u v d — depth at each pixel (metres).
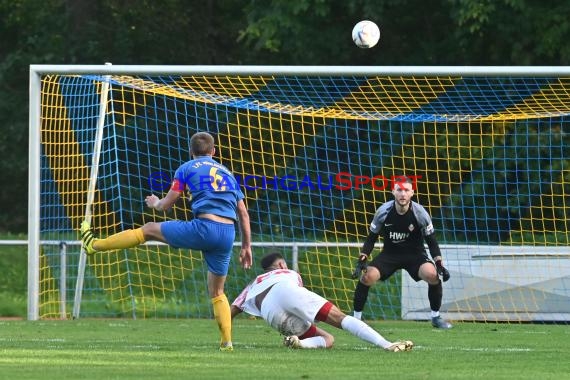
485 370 20.70
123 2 73.56
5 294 49.59
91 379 18.36
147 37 73.94
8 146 72.38
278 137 56.94
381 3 60.56
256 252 47.91
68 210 46.00
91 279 46.53
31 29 75.56
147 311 43.19
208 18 74.44
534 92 54.09
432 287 33.84
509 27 57.09
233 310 25.12
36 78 37.88
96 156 38.25
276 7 60.66
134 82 42.97
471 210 55.84
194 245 23.55
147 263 45.44
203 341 27.67
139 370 19.81
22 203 72.81
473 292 39.16
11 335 29.47
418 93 56.28
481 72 37.47
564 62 57.38
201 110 59.03
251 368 20.33
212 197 23.64
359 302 34.22
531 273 38.91
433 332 32.06
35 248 37.59
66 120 49.41
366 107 55.34
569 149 54.66
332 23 62.22
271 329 32.66
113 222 52.31
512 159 50.06
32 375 18.92
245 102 46.19
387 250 34.12
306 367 20.66
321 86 56.44
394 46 65.44
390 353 23.89
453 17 57.12
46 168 43.94
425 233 33.53
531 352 25.11
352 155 58.31
